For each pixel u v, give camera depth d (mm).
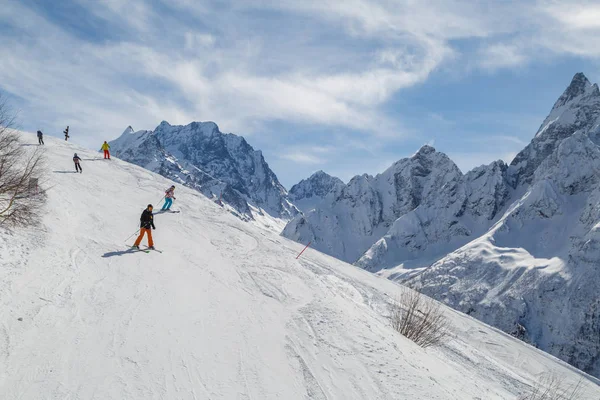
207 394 7156
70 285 10562
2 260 10305
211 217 26156
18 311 8695
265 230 33250
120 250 14672
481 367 17062
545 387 17062
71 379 6996
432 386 8828
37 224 13781
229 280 13938
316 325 11141
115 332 8766
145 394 6891
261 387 7672
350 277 27656
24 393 6484
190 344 8820
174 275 13172
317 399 7629
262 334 9953
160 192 30391
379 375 8828
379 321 14359
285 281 15125
